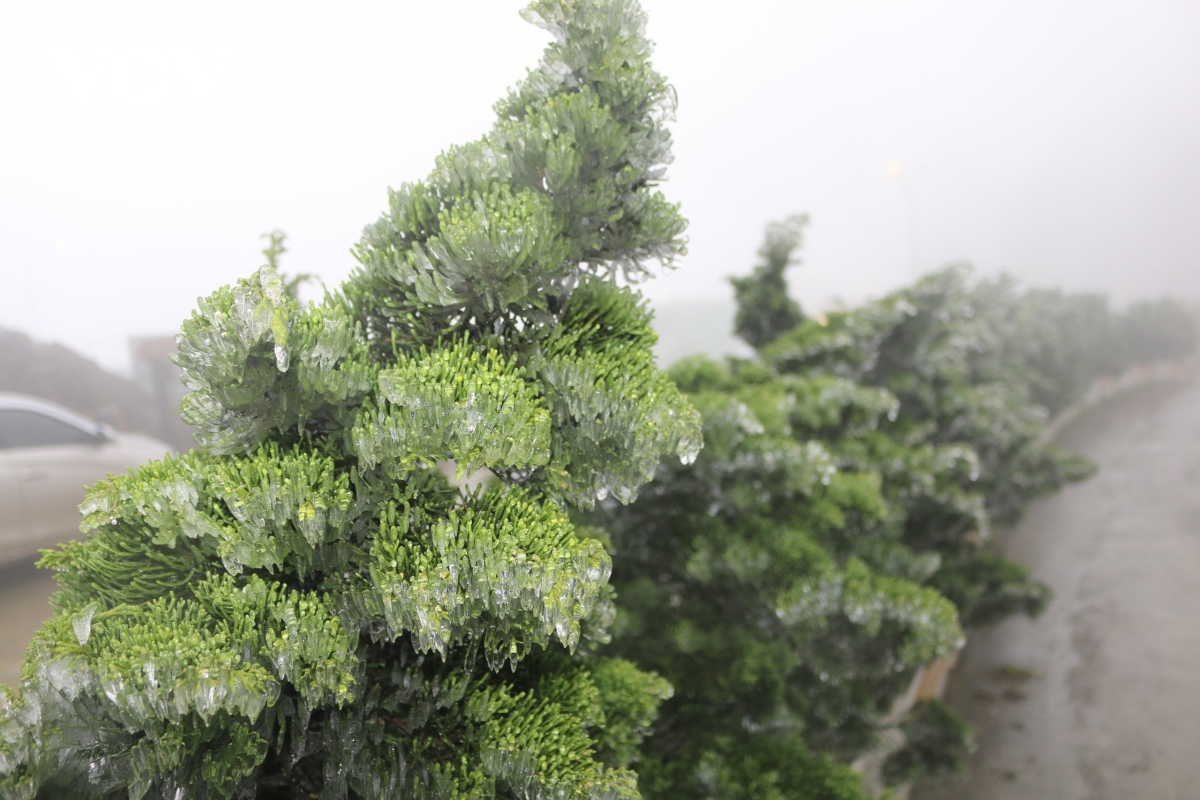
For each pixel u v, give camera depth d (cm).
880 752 584
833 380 596
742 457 394
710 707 394
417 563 120
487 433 121
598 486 157
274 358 119
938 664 957
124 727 113
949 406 852
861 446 590
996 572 777
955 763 576
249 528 121
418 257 140
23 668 109
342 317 126
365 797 143
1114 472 2033
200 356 114
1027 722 855
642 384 153
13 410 592
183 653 110
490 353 138
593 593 125
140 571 141
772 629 423
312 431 146
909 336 816
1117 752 781
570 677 182
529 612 129
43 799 108
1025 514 1107
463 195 153
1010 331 1513
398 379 121
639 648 388
